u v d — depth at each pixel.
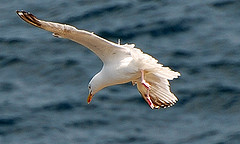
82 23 21.38
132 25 20.98
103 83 12.52
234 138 16.42
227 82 18.34
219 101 17.78
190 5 21.95
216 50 19.72
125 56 12.15
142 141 16.64
